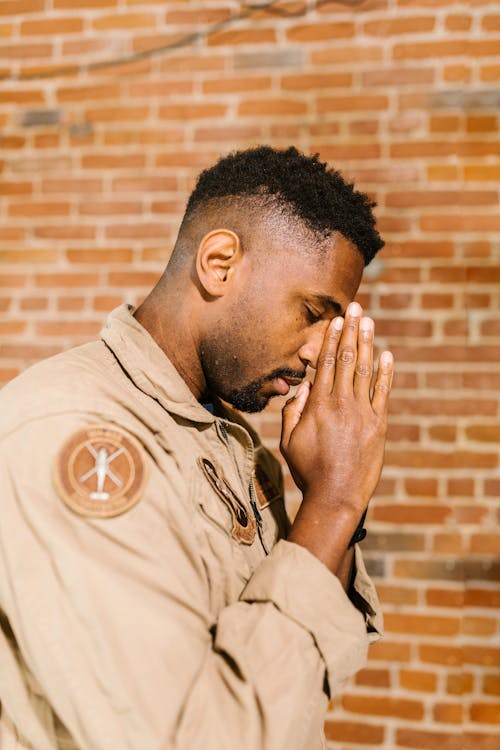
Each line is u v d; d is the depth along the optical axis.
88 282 1.90
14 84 1.93
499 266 1.79
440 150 1.80
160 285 0.94
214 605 0.76
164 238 1.88
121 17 1.90
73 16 1.92
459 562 1.76
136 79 1.90
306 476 0.82
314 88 1.84
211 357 0.89
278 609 0.68
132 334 0.86
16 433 0.71
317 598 0.69
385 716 1.75
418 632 1.76
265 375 0.89
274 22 1.85
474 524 1.76
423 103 1.81
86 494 0.67
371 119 1.82
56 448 0.70
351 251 0.88
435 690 1.75
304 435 0.84
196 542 0.74
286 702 0.63
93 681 0.61
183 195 1.88
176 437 0.82
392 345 1.80
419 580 1.77
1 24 1.94
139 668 0.62
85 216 1.90
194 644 0.65
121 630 0.62
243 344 0.87
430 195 1.80
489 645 1.74
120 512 0.67
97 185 1.90
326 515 0.78
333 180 0.91
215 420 0.89
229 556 0.79
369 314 1.81
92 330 1.89
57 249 1.91
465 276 1.79
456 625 1.75
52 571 0.64
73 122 1.91
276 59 1.85
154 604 0.65
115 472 0.69
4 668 0.73
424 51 1.81
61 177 1.91
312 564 0.71
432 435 1.78
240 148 1.86
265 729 0.62
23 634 0.64
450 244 1.80
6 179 1.93
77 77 1.91
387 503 1.79
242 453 0.98
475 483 1.77
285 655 0.66
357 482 0.80
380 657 1.76
